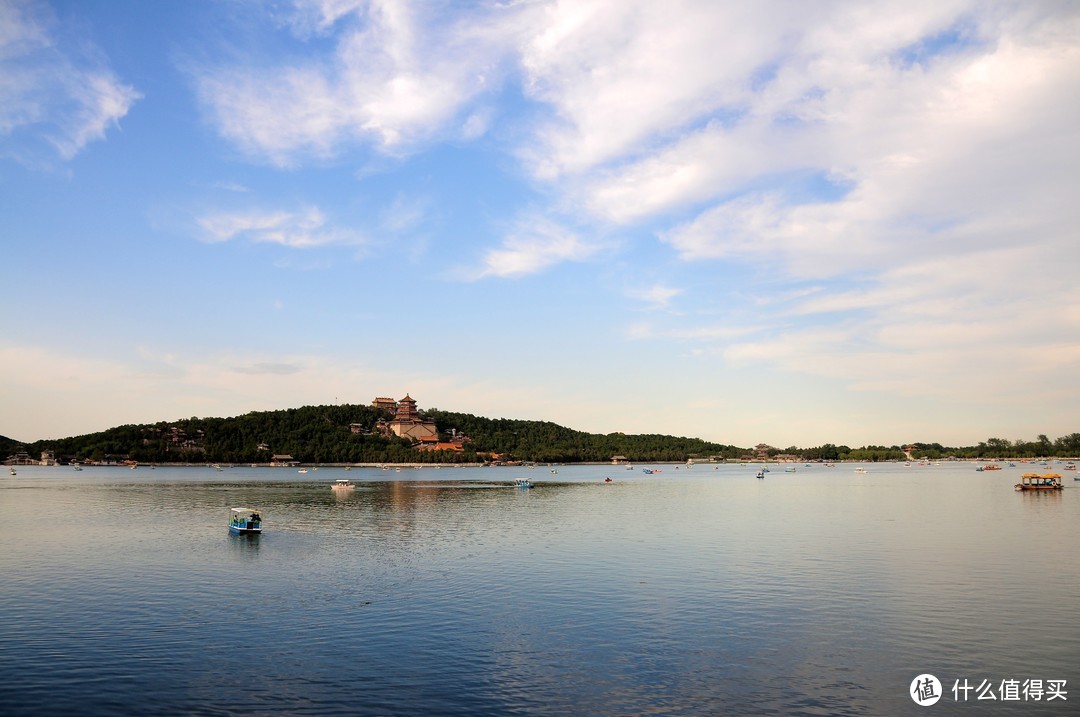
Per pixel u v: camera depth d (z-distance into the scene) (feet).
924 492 625.41
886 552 266.57
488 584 209.77
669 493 639.35
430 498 570.05
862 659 143.43
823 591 199.52
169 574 226.99
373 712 118.32
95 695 124.67
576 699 123.95
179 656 144.46
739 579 216.13
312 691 126.82
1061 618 171.42
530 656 144.87
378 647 150.20
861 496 580.71
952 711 119.44
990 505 477.77
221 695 124.77
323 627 164.45
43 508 467.52
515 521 386.11
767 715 118.01
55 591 202.18
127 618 172.35
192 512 439.22
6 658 142.92
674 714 118.11
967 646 151.02
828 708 120.67
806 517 403.54
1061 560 247.50
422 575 223.92
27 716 115.85
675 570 230.89
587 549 277.64
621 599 190.90
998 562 243.81
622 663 141.18
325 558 257.34
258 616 173.99
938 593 196.75
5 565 244.22
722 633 160.04
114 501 528.63
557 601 188.85
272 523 376.89
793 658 143.95
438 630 162.40
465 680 132.16
